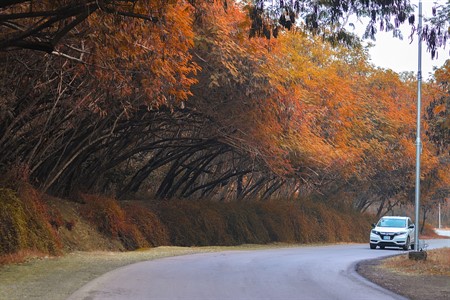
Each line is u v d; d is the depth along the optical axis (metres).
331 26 16.75
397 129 55.38
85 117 26.34
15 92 21.73
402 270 20.89
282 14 16.17
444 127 30.23
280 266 20.72
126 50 17.19
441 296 14.17
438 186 69.06
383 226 38.25
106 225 30.94
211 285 14.77
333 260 24.64
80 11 14.60
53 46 15.03
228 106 30.48
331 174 47.59
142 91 20.89
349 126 46.31
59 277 15.48
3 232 22.16
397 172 58.91
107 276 16.08
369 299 13.18
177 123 32.16
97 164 33.44
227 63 27.31
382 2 15.62
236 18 27.62
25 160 26.23
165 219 37.22
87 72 19.91
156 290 13.59
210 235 39.69
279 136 36.03
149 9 16.14
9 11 18.28
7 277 15.35
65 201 30.58
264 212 48.16
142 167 38.59
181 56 20.03
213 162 42.88
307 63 43.09
